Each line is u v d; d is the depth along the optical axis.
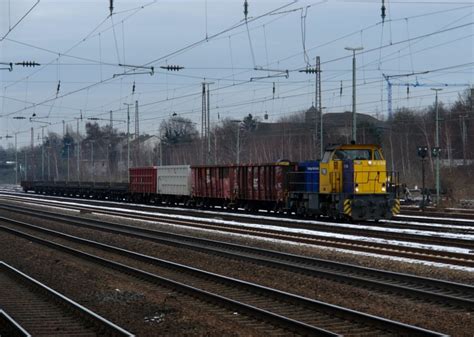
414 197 83.06
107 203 86.69
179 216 57.91
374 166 47.47
